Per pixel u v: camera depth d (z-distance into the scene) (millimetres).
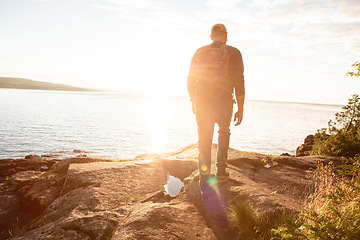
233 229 2459
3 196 3736
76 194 3232
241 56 2996
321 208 2428
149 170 4293
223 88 2934
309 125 99938
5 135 41250
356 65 4297
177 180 4090
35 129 51531
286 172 4504
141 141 44438
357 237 1800
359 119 7527
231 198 2971
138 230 2203
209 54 2992
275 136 62281
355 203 2266
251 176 4094
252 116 136250
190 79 3119
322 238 1878
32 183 4023
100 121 78562
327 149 7512
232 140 51250
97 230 2402
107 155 31047
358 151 6977
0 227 3031
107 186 3402
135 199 3129
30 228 2828
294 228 2080
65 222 2523
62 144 36594
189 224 2457
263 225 2359
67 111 110312
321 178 3643
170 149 38000
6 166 5707
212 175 3457
